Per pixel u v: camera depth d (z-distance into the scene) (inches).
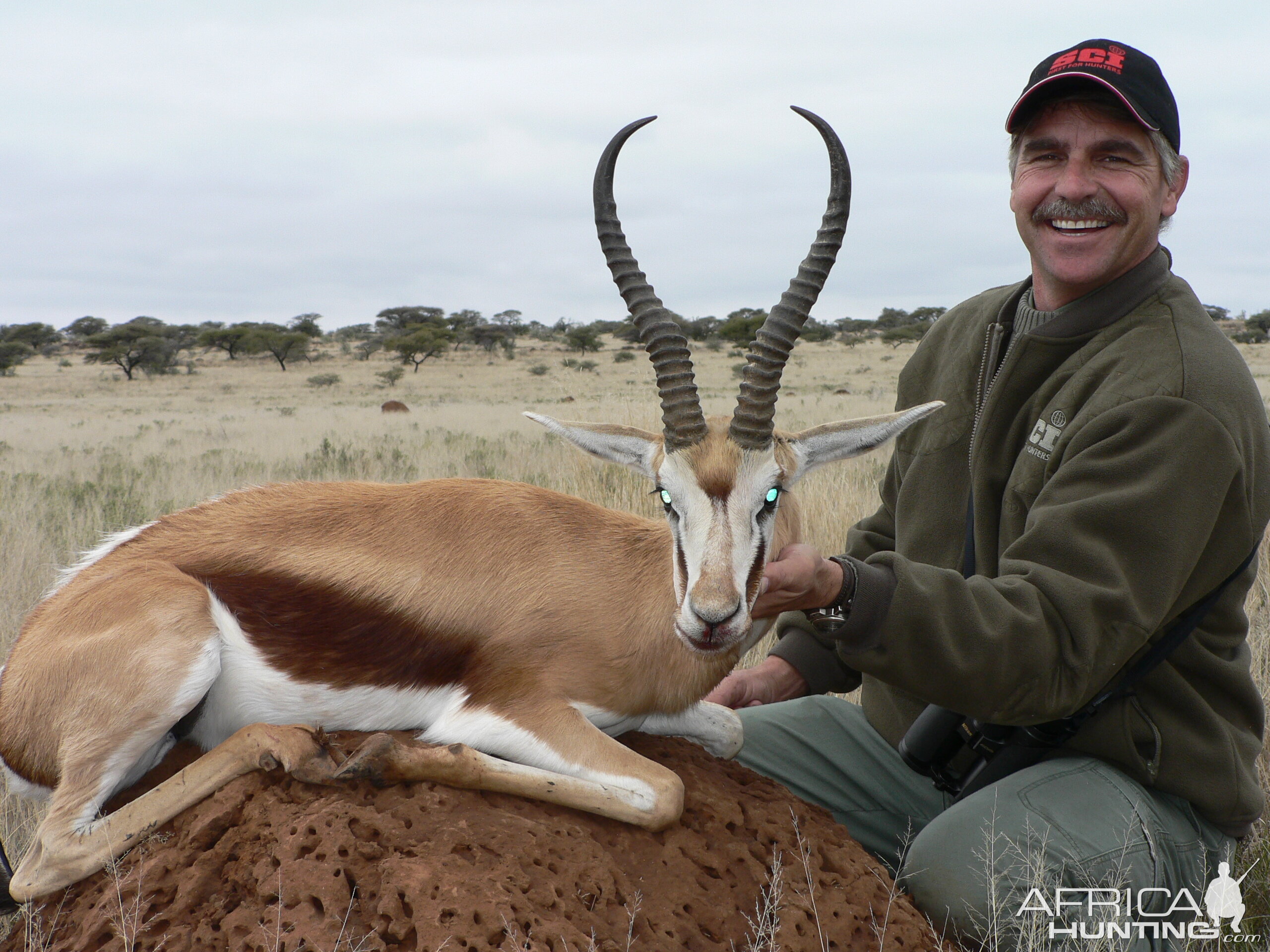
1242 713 162.4
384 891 119.4
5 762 145.7
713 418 158.7
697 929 131.9
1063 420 159.5
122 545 157.8
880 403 1143.6
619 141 155.1
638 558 158.2
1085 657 140.4
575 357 3395.7
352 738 147.6
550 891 123.7
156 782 149.0
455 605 152.4
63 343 4158.5
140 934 122.9
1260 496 151.3
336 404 1857.8
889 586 137.4
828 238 150.5
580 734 145.2
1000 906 146.2
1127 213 161.5
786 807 156.2
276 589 149.1
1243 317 3809.1
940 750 168.1
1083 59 164.1
